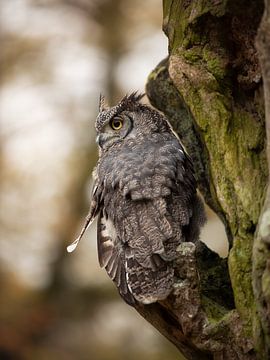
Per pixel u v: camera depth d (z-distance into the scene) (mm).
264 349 8742
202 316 9273
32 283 29078
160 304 9648
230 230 9836
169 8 10695
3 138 28281
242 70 9781
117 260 10023
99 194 10445
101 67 29141
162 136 11125
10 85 30297
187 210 10039
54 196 28281
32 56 29703
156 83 11711
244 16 9430
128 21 29562
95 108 28547
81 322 28312
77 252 28578
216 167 9758
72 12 29703
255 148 9492
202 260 10633
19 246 28047
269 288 8328
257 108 9625
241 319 9117
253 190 9352
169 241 9555
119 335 27016
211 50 9992
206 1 9734
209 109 9914
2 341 27219
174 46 10422
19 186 27875
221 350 9203
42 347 27703
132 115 11562
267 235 8336
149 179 9961
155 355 25547
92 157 28219
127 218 9836
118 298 28656
